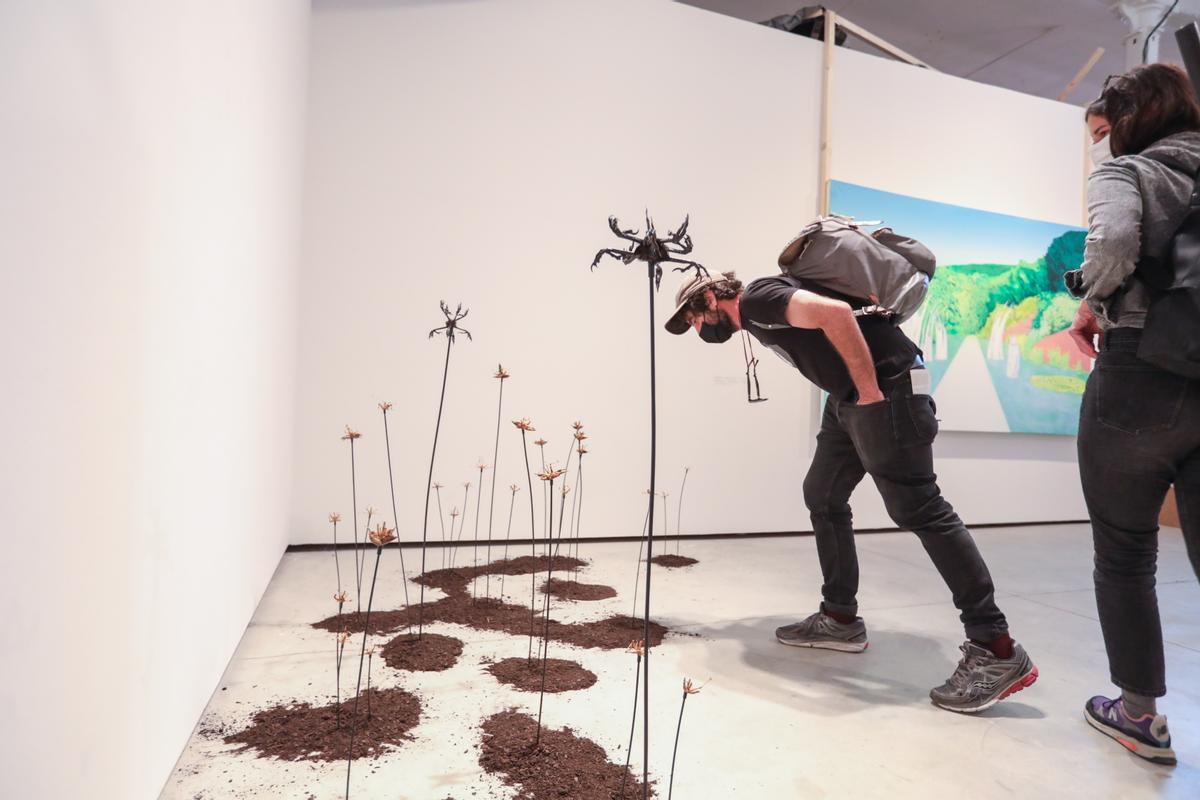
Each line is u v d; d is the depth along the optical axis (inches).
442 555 126.7
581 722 60.6
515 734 57.0
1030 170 193.3
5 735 25.7
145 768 42.8
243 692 64.1
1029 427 187.0
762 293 68.7
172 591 47.8
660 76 154.5
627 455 149.7
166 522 45.9
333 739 55.4
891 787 52.3
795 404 163.8
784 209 165.8
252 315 78.4
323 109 131.6
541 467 143.1
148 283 41.4
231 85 64.0
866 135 174.7
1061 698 70.7
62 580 30.4
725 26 160.7
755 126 163.0
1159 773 56.1
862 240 70.4
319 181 131.1
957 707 66.1
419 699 64.0
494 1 141.9
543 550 134.4
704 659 77.8
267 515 95.8
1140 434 53.9
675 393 153.7
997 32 233.0
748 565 128.1
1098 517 59.2
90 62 32.7
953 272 179.3
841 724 62.9
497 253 141.1
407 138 135.9
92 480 33.6
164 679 46.4
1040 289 189.0
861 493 170.1
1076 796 52.1
